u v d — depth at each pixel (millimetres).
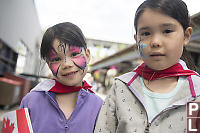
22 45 4391
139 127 697
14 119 908
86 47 1055
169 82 745
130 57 5723
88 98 1033
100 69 10766
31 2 4730
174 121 663
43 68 1138
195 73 749
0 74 3879
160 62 683
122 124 732
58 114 950
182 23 682
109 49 11875
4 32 3805
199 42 3818
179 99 689
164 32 664
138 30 731
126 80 821
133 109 743
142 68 815
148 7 680
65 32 944
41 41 1022
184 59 860
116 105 804
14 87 3545
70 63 913
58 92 977
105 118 838
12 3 3891
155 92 746
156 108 711
